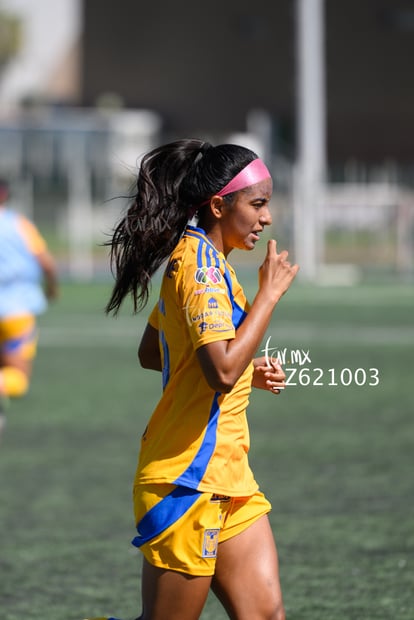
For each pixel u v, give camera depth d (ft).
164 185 35.27
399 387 111.65
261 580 34.81
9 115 442.91
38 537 62.54
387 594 51.90
